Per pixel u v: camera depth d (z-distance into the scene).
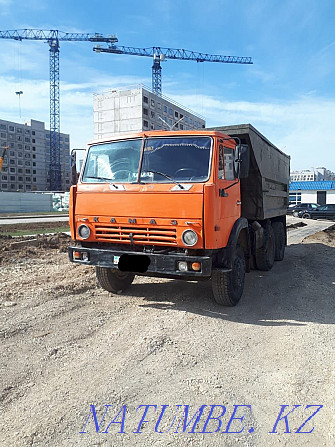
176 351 4.36
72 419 3.09
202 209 5.04
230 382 3.71
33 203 49.53
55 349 4.38
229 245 5.69
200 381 3.71
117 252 5.53
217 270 5.44
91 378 3.74
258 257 8.81
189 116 91.38
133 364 4.02
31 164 120.50
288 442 2.88
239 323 5.40
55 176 113.00
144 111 80.94
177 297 6.59
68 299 6.36
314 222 31.50
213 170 5.26
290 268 9.52
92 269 8.82
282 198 11.02
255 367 4.05
